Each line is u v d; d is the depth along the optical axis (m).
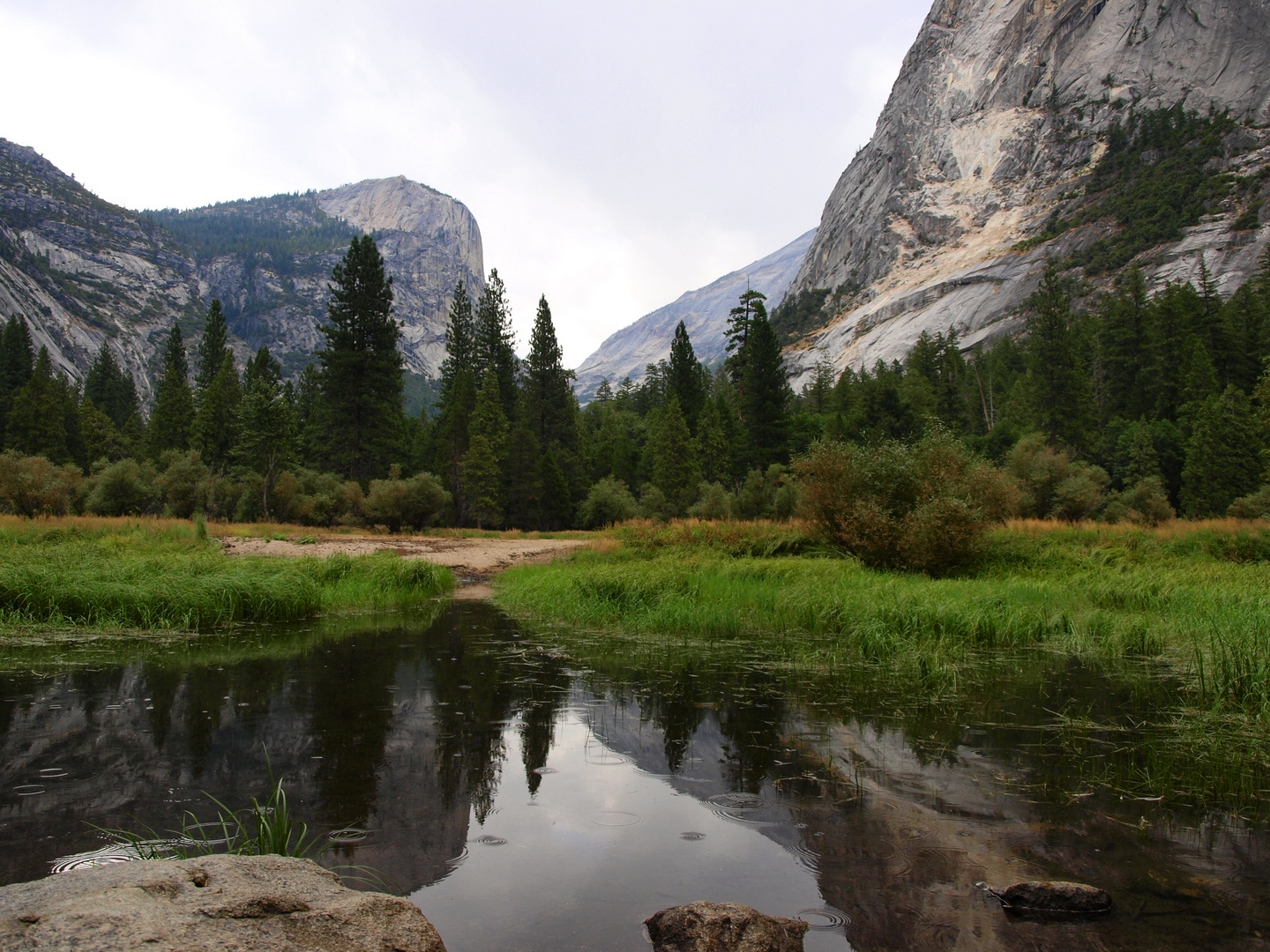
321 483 37.28
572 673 6.89
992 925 2.47
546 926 2.41
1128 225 130.50
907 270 176.88
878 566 16.06
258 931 1.80
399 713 5.33
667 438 49.78
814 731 5.05
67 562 10.75
